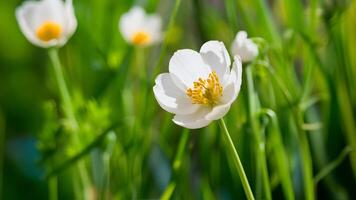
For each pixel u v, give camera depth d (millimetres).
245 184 466
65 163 629
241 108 641
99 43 815
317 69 708
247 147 650
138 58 807
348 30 745
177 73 480
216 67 475
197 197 745
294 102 618
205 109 469
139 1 793
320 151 732
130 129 701
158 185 739
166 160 754
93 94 801
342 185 737
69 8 657
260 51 594
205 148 654
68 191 818
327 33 696
